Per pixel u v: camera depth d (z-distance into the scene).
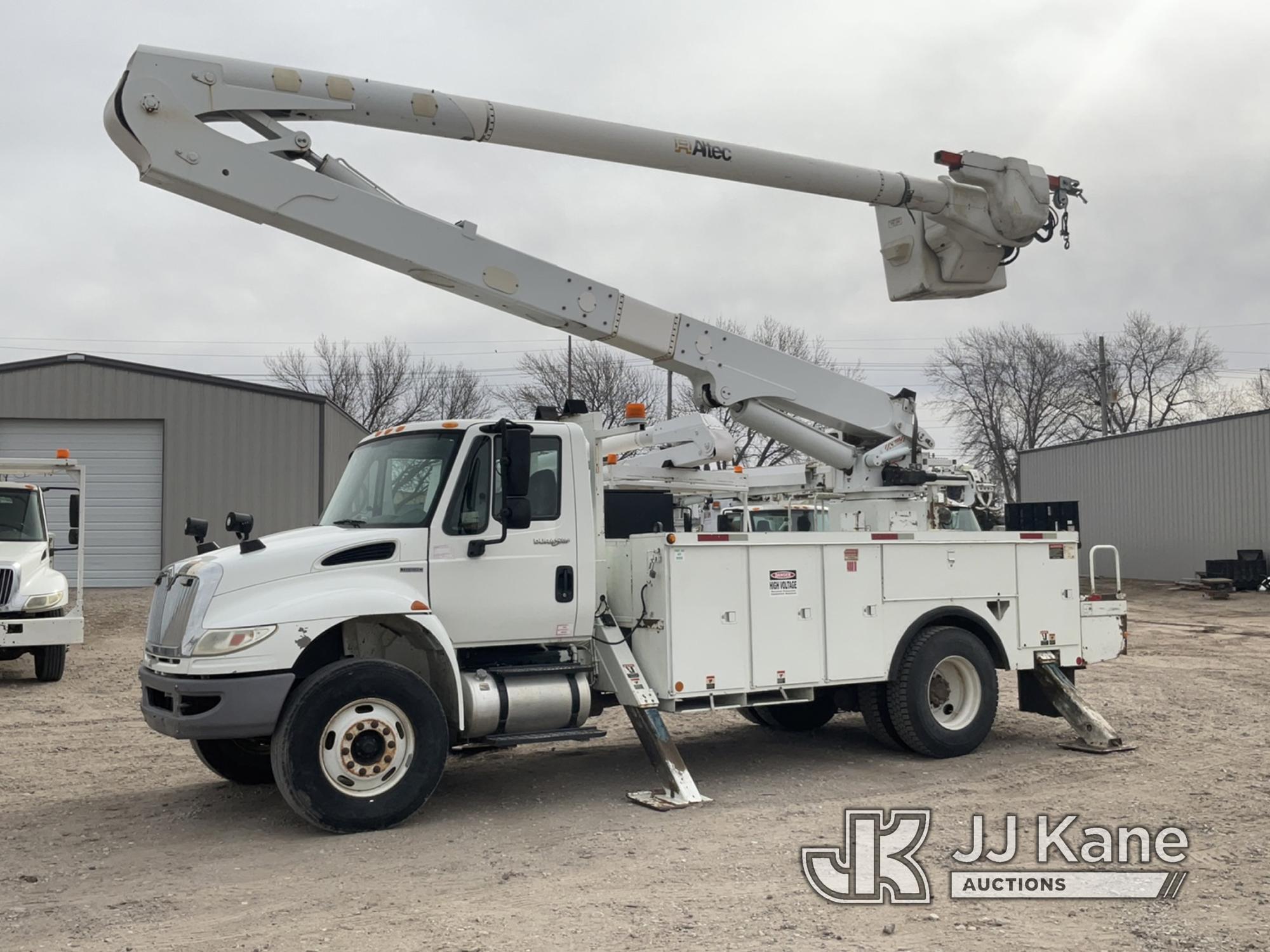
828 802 7.38
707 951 4.59
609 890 5.45
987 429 59.97
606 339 8.45
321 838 6.57
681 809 7.20
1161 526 33.22
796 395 9.24
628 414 9.22
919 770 8.40
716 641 7.77
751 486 12.53
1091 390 58.84
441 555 7.13
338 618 6.66
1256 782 7.70
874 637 8.52
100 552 26.94
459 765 8.79
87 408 26.91
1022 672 9.72
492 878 5.72
